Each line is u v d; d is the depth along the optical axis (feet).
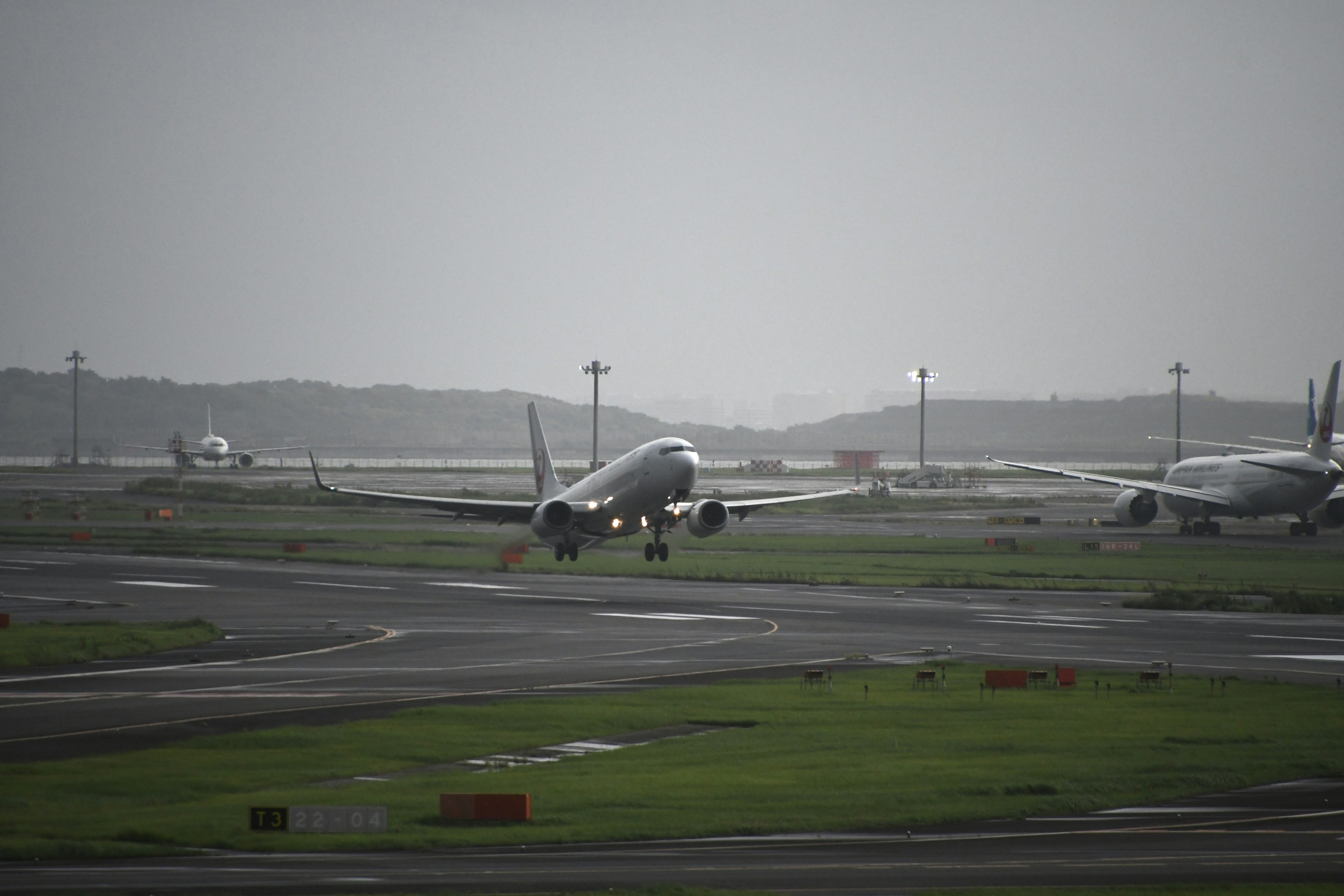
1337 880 235.40
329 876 238.27
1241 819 292.20
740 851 261.24
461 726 404.36
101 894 223.30
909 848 263.70
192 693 467.93
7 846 261.44
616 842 270.46
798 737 390.21
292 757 358.84
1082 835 276.62
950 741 382.01
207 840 270.05
